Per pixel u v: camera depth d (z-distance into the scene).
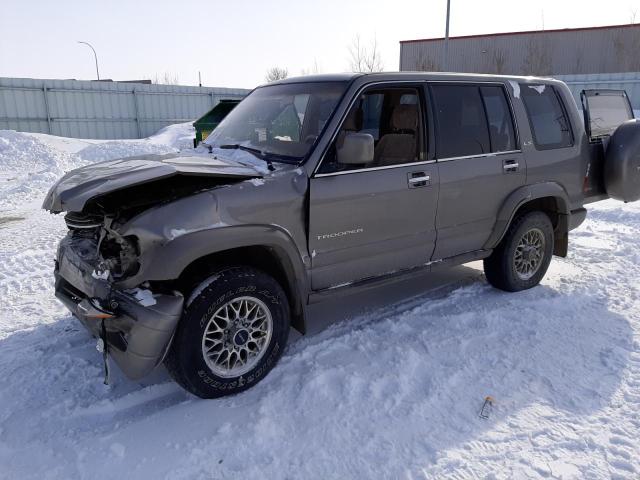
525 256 5.06
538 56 34.38
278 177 3.35
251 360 3.42
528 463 2.73
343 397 3.30
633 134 5.23
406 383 3.46
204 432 2.98
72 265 3.50
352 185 3.63
